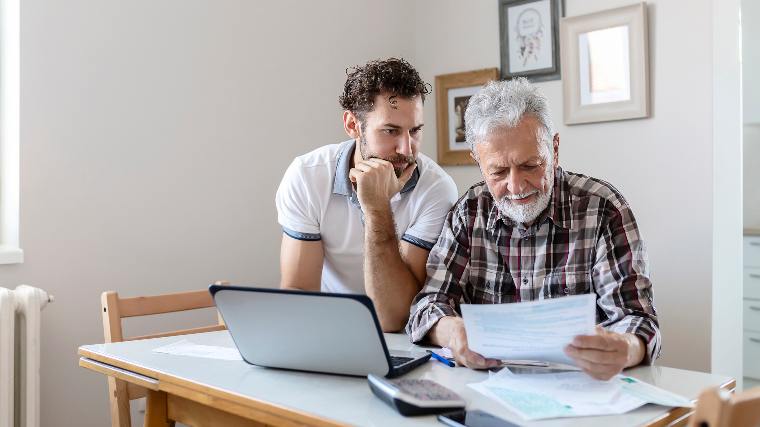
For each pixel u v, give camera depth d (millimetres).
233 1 2709
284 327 1309
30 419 2078
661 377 1314
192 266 2609
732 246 2562
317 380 1306
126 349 1588
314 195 1998
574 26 2818
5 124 2314
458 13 3195
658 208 2656
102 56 2373
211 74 2650
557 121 2906
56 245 2291
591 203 1638
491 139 1543
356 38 3123
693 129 2564
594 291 1620
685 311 2598
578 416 1071
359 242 2025
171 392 1359
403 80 1813
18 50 2207
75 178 2324
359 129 1895
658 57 2635
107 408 2432
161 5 2514
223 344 1641
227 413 1356
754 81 3738
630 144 2717
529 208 1577
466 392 1212
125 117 2432
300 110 2930
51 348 2291
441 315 1575
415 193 1955
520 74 2986
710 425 815
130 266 2451
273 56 2836
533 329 1198
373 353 1268
